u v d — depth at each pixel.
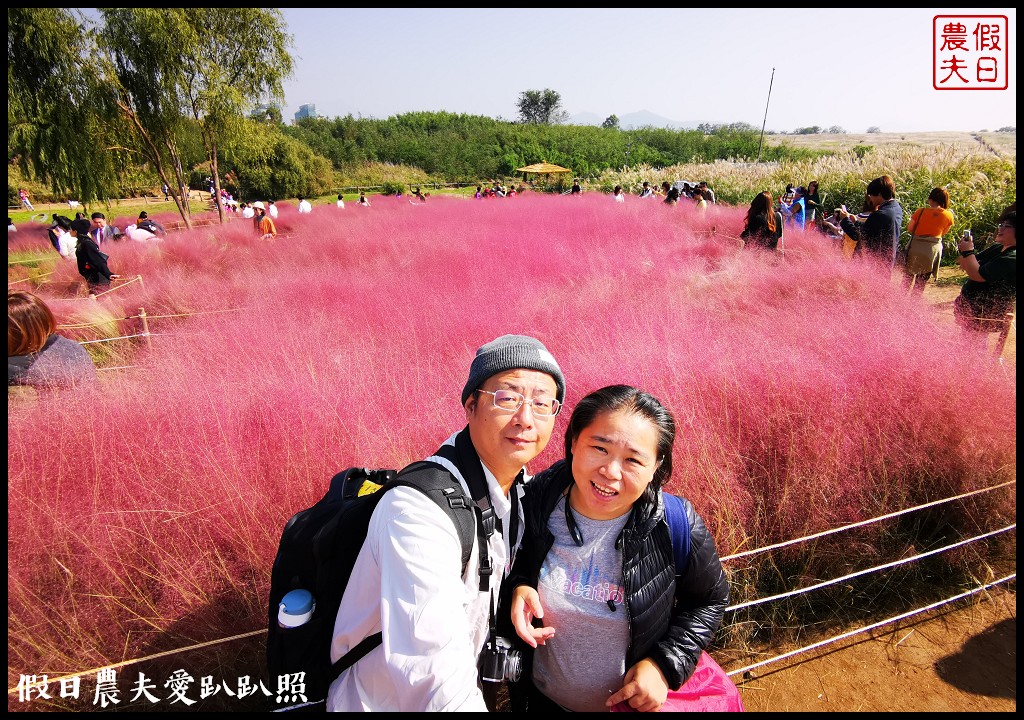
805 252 8.17
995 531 3.15
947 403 3.62
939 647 2.77
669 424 1.55
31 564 2.54
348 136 53.41
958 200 11.04
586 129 58.28
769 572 3.05
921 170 13.05
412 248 10.22
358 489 1.63
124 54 14.59
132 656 2.44
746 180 21.84
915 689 2.55
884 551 3.17
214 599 2.60
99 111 14.53
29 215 25.86
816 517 3.17
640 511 1.62
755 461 3.45
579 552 1.66
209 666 2.45
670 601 1.66
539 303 5.98
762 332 4.81
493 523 1.40
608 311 5.61
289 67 16.80
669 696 1.66
